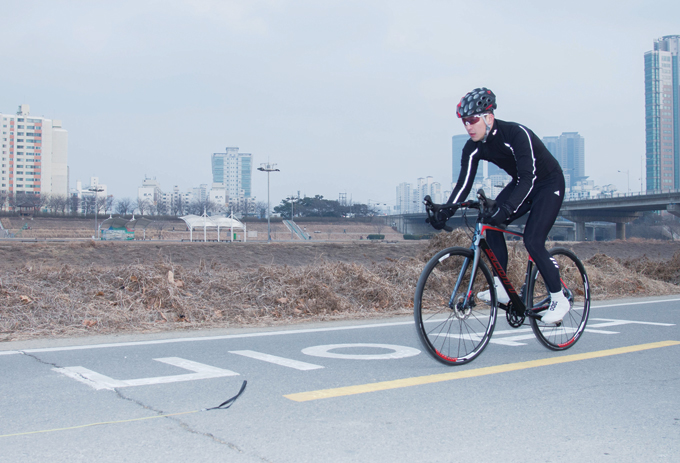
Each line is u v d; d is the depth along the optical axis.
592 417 2.79
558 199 4.10
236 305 6.99
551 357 4.26
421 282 3.70
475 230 3.92
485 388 3.32
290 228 115.31
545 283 4.21
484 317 4.11
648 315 6.96
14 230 85.25
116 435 2.46
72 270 7.63
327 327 5.89
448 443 2.40
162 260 8.46
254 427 2.57
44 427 2.56
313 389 3.26
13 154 146.50
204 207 143.38
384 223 131.25
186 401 2.99
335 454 2.25
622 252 40.66
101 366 3.87
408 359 4.15
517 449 2.34
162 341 4.94
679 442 2.45
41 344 4.79
